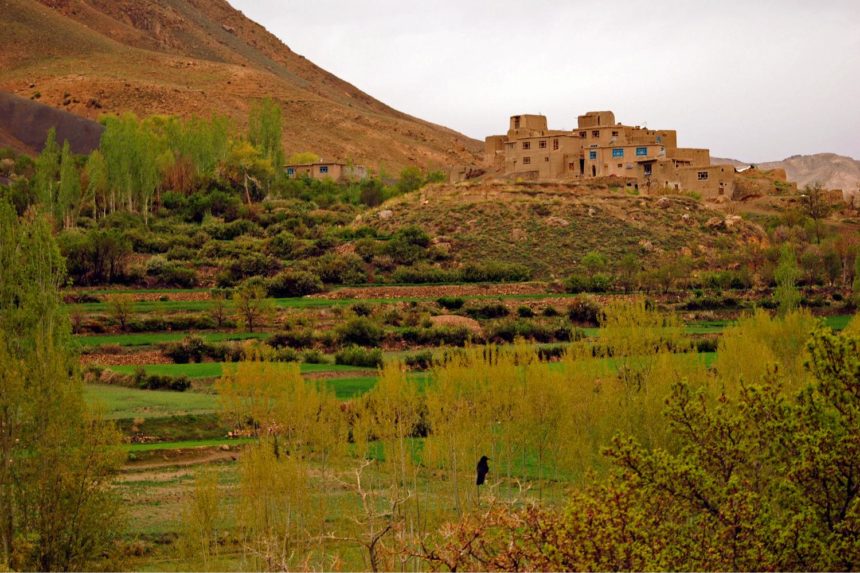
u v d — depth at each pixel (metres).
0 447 40.62
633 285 112.31
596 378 54.53
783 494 28.48
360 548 40.00
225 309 97.19
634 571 25.28
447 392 52.09
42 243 54.56
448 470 50.25
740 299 105.94
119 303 90.25
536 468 58.41
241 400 56.50
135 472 54.25
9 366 41.19
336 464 48.59
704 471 29.19
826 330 30.06
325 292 108.12
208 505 39.56
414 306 102.12
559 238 127.56
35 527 40.38
